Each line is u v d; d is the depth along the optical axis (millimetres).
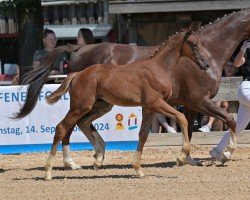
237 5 19891
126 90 12555
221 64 14359
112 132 16453
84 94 12766
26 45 19000
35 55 16719
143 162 15000
